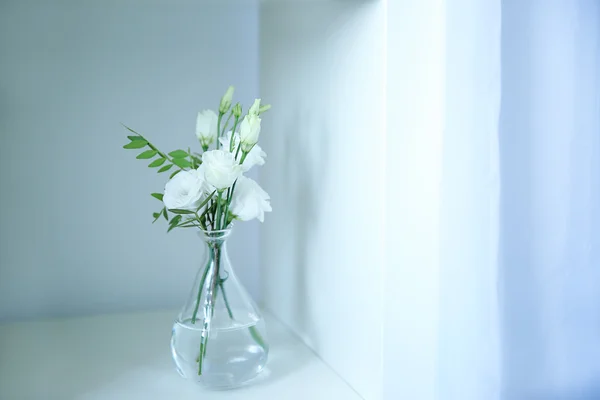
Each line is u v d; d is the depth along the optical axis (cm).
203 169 65
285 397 66
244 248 99
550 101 66
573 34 65
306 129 79
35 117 89
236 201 67
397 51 61
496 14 63
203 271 67
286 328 87
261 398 65
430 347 65
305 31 78
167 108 94
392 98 61
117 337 83
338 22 69
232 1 93
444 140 63
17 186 89
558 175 66
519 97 65
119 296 94
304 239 80
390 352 63
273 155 91
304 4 78
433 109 63
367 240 64
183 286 97
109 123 91
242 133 64
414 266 63
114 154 92
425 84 62
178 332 67
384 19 60
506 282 66
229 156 63
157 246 95
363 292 66
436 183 63
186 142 95
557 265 67
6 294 90
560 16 65
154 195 68
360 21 64
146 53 92
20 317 90
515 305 66
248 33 97
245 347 67
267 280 96
